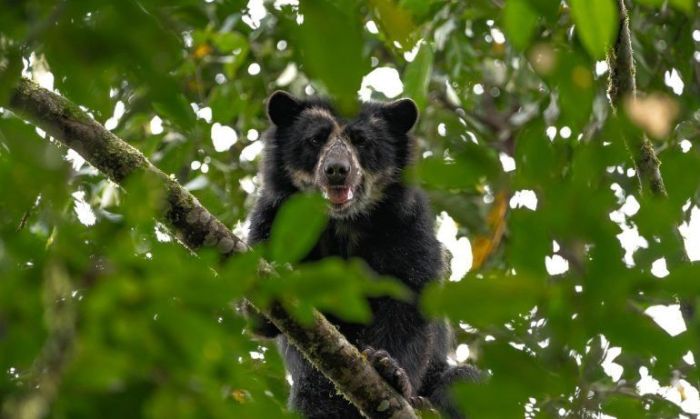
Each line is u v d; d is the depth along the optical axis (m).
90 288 4.65
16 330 4.64
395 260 14.56
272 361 12.95
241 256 4.98
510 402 5.16
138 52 4.16
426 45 10.47
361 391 9.98
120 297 4.57
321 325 9.64
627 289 4.77
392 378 11.43
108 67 4.21
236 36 14.98
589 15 4.70
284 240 5.04
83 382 4.35
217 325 4.81
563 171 5.46
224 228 9.16
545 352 5.19
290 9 5.32
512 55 15.20
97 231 5.09
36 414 4.26
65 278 4.60
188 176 16.27
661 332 4.85
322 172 14.81
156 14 4.25
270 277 5.01
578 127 5.61
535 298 4.68
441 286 4.66
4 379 4.69
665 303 5.90
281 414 5.16
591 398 5.65
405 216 14.85
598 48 4.77
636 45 15.30
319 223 5.04
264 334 12.20
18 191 4.65
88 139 8.90
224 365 5.05
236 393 5.56
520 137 5.84
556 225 4.86
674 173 5.00
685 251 5.17
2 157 4.64
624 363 9.34
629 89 9.34
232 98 16.25
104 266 4.82
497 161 5.78
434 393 15.12
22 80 8.66
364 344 13.77
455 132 16.02
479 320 4.67
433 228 15.09
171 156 14.16
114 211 5.76
